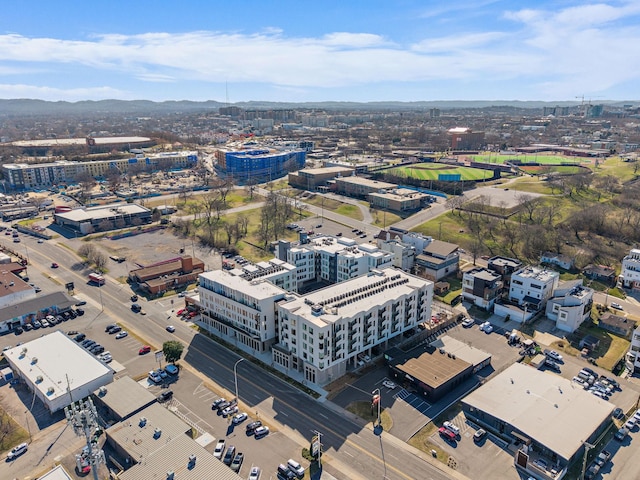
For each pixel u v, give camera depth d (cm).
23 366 13712
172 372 13988
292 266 18188
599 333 16475
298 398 12962
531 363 14488
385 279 16488
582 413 11681
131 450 10462
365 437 11469
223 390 13325
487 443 11300
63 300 18100
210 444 11212
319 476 10250
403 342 15738
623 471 10431
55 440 11369
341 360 13850
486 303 18238
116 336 16138
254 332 15275
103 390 12662
